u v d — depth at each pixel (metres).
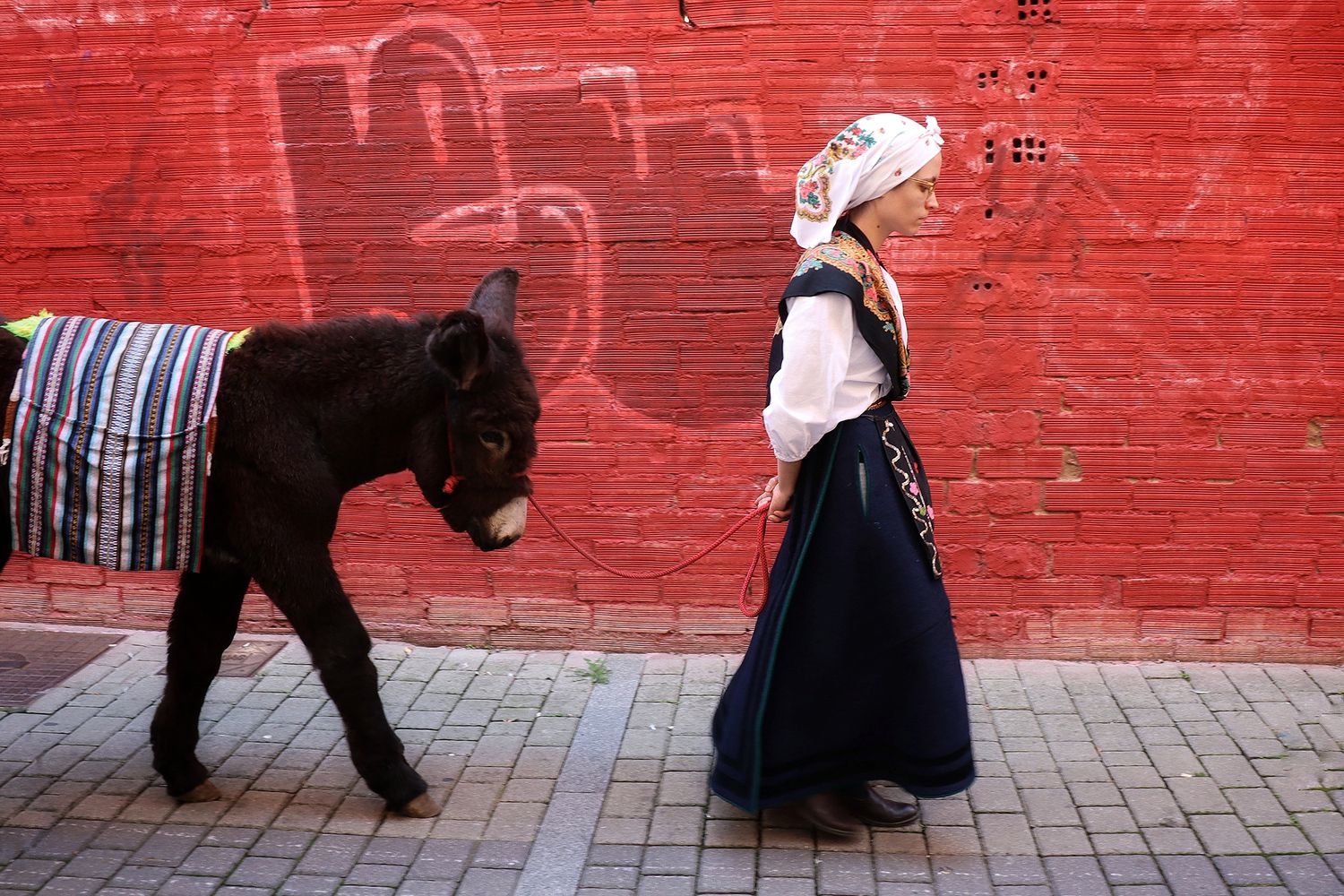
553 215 4.37
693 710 4.14
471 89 4.33
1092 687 4.29
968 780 3.24
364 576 4.65
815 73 4.21
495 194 4.38
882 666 3.23
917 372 4.36
